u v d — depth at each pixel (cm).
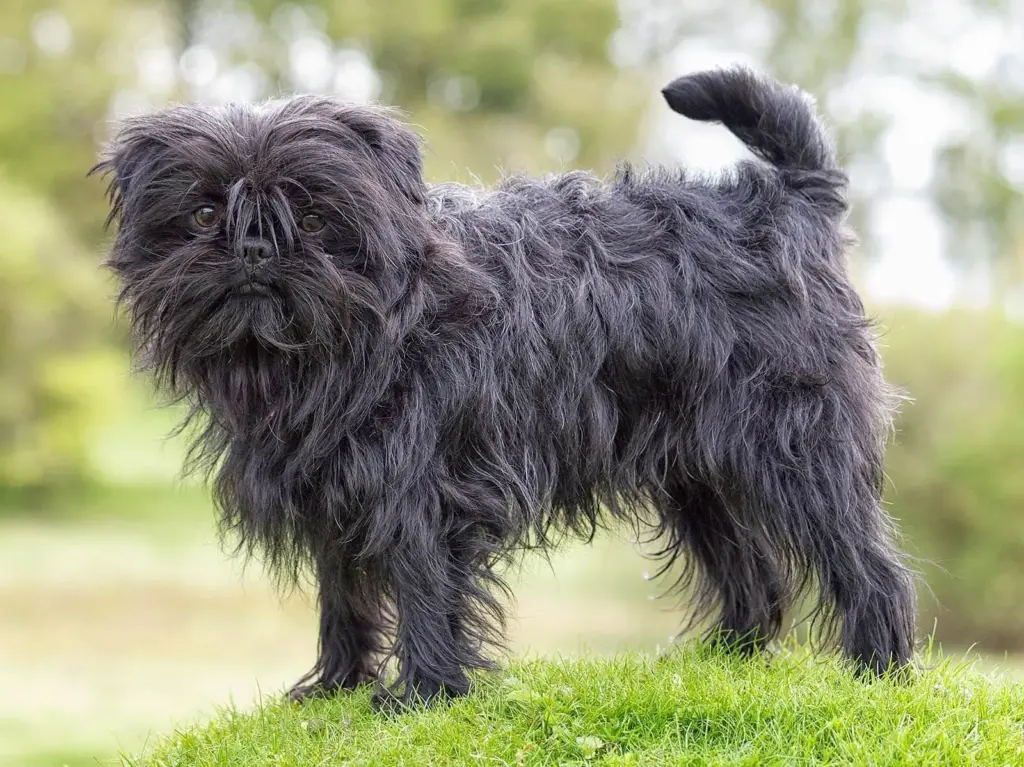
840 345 457
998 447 1457
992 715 420
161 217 391
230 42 2942
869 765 377
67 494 2447
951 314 1588
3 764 844
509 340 420
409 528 405
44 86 2667
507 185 472
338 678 476
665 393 444
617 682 438
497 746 396
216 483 436
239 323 385
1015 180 2800
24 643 1438
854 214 2759
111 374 2362
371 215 387
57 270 2303
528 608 1598
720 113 488
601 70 3014
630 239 448
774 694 425
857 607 451
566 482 442
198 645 1461
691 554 530
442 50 2880
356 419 402
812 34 2881
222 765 418
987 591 1452
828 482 448
